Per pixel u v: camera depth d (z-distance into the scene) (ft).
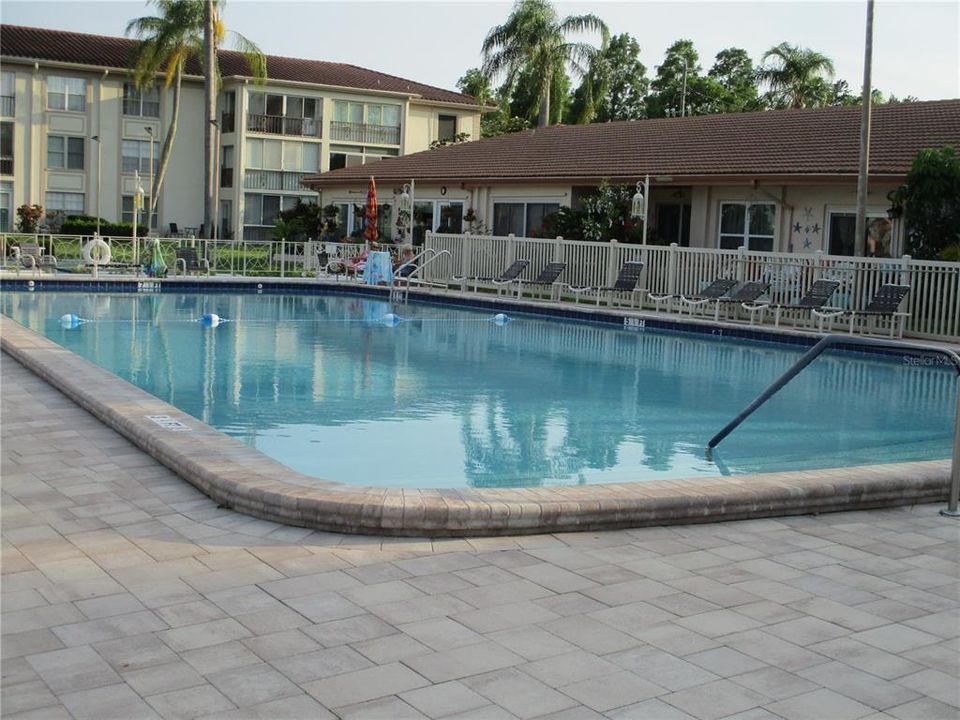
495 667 11.14
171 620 12.22
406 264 76.43
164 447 19.74
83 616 12.28
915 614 13.15
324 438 27.04
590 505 16.46
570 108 140.77
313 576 13.92
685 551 15.65
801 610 13.19
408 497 16.29
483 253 74.28
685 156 73.41
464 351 46.42
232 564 14.33
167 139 120.47
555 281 67.41
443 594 13.38
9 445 21.44
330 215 102.37
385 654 11.41
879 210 61.11
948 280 50.16
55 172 129.08
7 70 124.88
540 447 26.78
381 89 141.28
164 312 59.36
